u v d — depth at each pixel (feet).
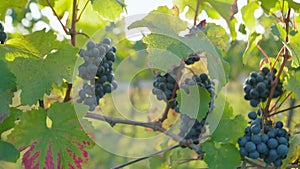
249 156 4.25
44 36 3.87
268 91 4.45
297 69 4.41
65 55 3.81
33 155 3.75
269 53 5.04
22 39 3.88
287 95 4.73
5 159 3.53
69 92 4.00
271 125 4.43
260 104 4.53
